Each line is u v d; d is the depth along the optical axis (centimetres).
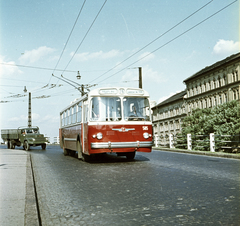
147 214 530
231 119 3219
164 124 7919
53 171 1173
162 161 1415
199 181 826
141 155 1855
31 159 1741
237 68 4838
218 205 569
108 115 1360
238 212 521
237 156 1461
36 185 862
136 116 1391
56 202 648
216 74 5462
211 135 1858
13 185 792
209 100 5709
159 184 805
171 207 568
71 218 523
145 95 1419
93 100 1360
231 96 4994
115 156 1827
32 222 462
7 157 1784
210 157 1586
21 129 2958
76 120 1636
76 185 846
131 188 768
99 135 1337
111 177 965
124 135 1362
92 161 1541
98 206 599
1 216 496
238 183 777
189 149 2188
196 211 536
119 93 1385
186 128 3647
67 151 2047
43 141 2961
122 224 480
